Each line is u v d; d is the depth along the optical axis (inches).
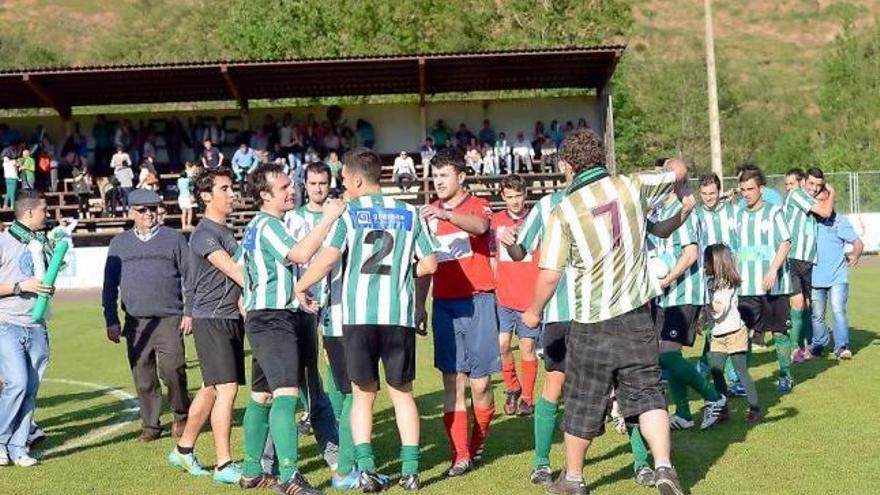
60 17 4042.8
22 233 311.4
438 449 311.0
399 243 257.6
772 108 3309.5
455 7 1740.9
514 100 1213.1
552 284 237.1
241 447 323.9
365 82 1176.8
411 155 1211.9
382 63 1088.2
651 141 2174.0
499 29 1797.5
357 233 255.1
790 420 327.0
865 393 364.8
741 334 324.8
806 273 438.6
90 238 1130.7
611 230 232.8
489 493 259.0
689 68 2367.1
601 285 234.4
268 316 262.1
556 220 236.1
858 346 484.4
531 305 241.8
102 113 1198.9
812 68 3757.4
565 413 245.3
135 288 329.7
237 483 276.8
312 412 291.4
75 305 860.0
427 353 521.0
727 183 1259.2
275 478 271.9
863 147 1977.1
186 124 1200.8
